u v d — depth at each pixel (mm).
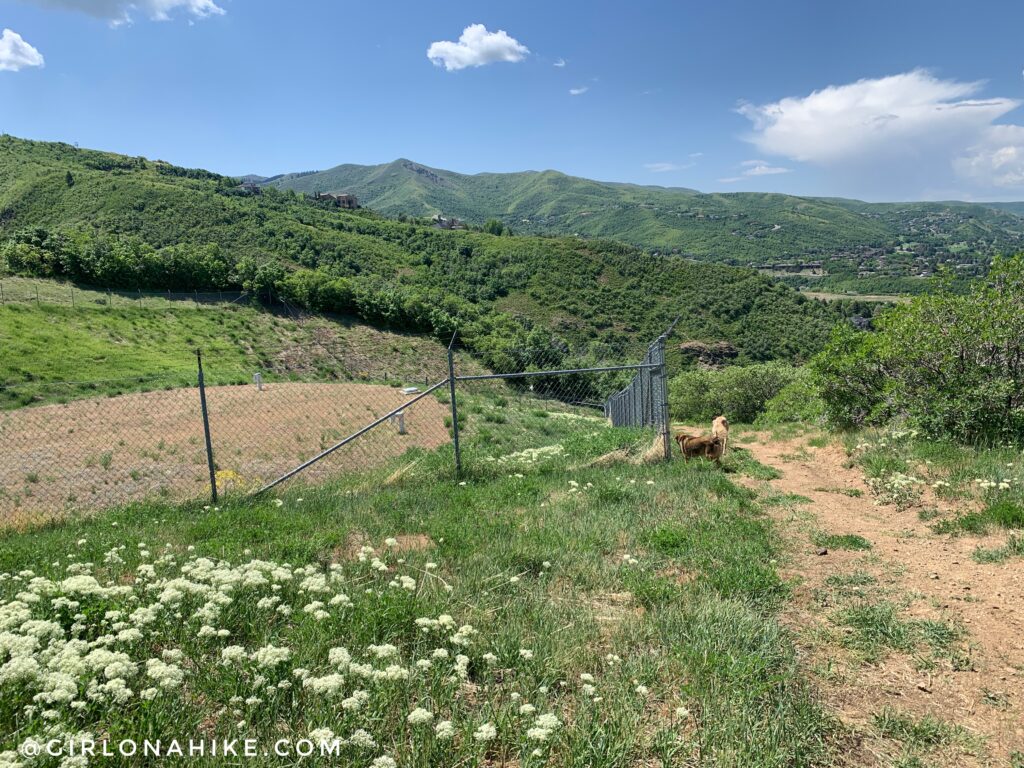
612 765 2547
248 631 3605
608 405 18922
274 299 50812
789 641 3686
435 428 17531
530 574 4922
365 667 2846
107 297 43281
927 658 3502
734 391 24781
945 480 7039
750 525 5930
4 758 2123
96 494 10867
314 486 8859
